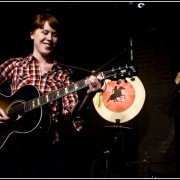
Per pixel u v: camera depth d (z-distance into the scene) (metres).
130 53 4.31
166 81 4.03
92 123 4.45
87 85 1.71
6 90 3.00
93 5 4.08
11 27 4.11
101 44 4.53
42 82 1.90
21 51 4.18
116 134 3.69
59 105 1.88
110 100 3.61
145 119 4.08
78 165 4.33
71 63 4.53
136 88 3.56
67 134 3.37
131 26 4.34
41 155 1.73
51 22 1.92
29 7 3.93
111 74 1.68
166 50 4.09
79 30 4.48
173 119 3.93
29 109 1.88
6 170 1.75
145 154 3.98
